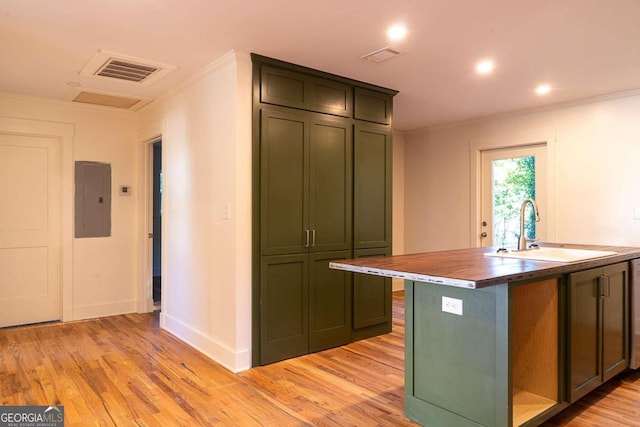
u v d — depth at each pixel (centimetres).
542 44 294
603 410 247
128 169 479
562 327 230
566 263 230
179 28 266
